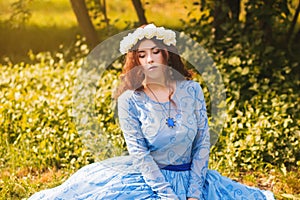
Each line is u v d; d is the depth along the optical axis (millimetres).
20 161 6688
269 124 6863
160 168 4590
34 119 7242
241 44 8711
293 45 9750
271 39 9227
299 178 6258
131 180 4590
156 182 4484
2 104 7613
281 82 8469
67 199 4609
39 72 8781
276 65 8641
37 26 12148
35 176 6492
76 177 4742
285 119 7043
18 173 6555
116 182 4590
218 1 9125
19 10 10625
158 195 4500
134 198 4523
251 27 9055
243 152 6570
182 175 4598
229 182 4809
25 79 8602
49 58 9328
